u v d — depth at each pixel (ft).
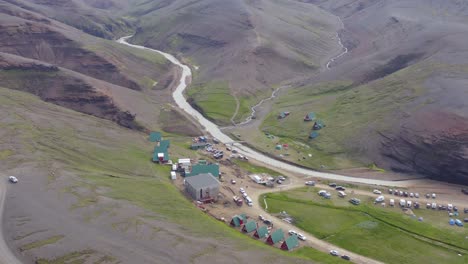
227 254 214.28
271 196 334.03
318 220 302.45
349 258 256.11
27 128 354.33
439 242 284.20
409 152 392.27
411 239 286.46
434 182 371.35
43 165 292.61
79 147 350.23
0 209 226.79
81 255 194.39
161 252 205.05
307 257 251.19
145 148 401.90
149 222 234.38
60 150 333.01
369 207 327.26
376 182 373.20
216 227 261.03
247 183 353.92
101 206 244.01
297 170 393.70
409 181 374.84
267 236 271.49
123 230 220.23
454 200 340.39
